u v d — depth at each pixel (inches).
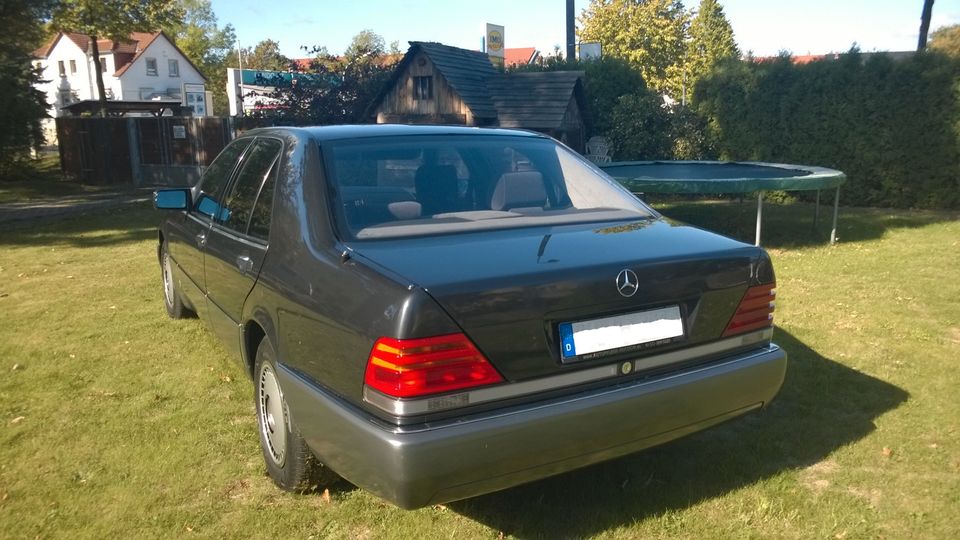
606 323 106.1
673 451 145.9
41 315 250.2
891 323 230.8
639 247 115.9
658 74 1697.8
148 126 785.6
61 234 446.9
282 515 123.1
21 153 824.3
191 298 196.4
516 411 98.7
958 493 128.4
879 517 121.3
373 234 116.6
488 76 737.0
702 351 115.5
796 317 238.7
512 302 98.6
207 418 162.7
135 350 211.0
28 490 131.7
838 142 567.2
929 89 521.3
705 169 460.8
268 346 130.0
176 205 192.1
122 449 147.6
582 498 128.2
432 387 94.3
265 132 162.1
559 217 132.4
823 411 163.8
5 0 614.9
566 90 666.2
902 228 434.6
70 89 2326.5
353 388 100.9
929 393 173.5
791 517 121.5
